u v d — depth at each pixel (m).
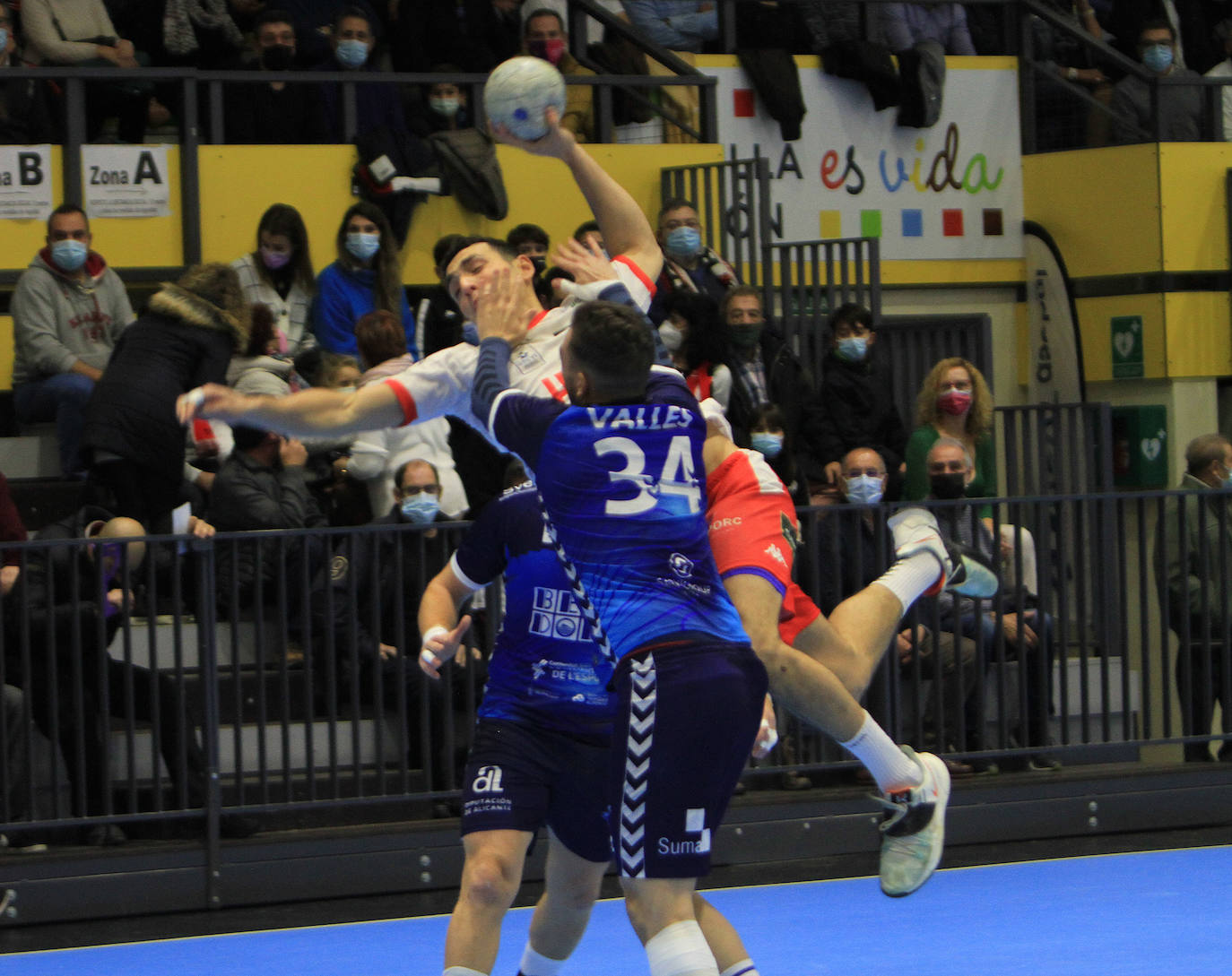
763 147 22.14
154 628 13.05
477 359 8.50
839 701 8.80
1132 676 17.14
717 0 22.06
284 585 13.39
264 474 14.81
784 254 19.88
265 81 19.03
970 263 23.09
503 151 19.98
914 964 11.02
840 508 14.46
